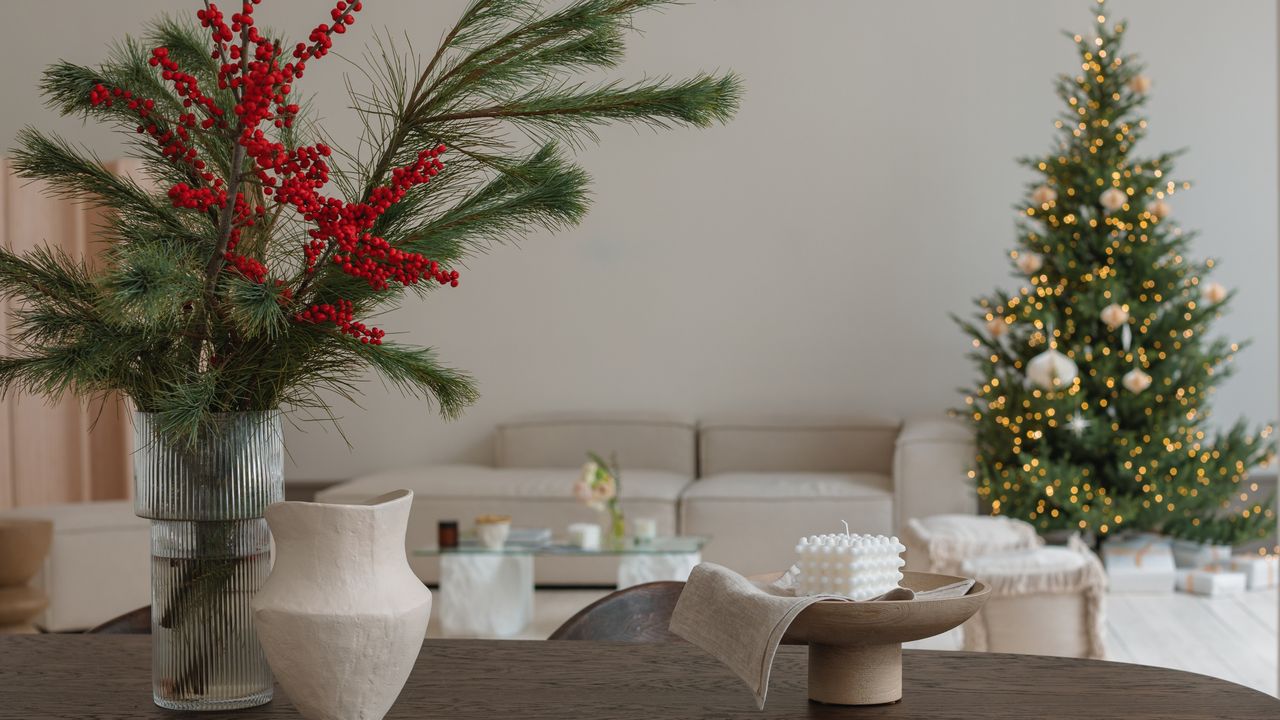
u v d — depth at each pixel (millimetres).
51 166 1266
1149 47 6324
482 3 1265
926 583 1338
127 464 5973
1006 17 6410
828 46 6516
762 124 6559
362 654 1104
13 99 6055
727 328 6605
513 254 6699
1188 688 1295
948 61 6445
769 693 1289
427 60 5762
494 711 1227
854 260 6531
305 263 1182
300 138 1330
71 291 1201
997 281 6445
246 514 1216
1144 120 5980
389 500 1180
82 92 1244
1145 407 5434
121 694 1294
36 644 1531
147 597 4508
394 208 1268
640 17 6508
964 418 6055
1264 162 6258
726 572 1255
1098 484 5527
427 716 1211
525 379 6699
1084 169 5527
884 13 6480
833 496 5637
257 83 1060
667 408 6637
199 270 1176
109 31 6137
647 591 1782
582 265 6668
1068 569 4074
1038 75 6395
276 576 1125
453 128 1282
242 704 1225
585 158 6645
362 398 6691
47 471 5828
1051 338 5285
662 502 5695
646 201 6633
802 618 1176
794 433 6395
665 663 1417
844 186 6527
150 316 1028
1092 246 5574
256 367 1213
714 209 6598
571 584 5758
